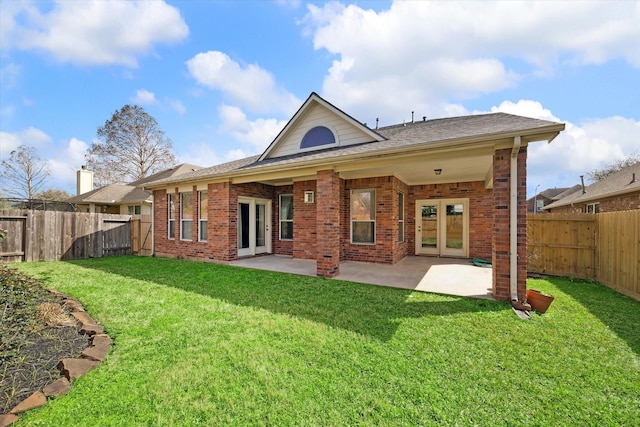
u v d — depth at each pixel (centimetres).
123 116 2619
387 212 915
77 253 1113
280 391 259
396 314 448
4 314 381
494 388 264
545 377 282
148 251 1210
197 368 294
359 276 731
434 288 609
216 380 274
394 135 902
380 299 527
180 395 253
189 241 1054
